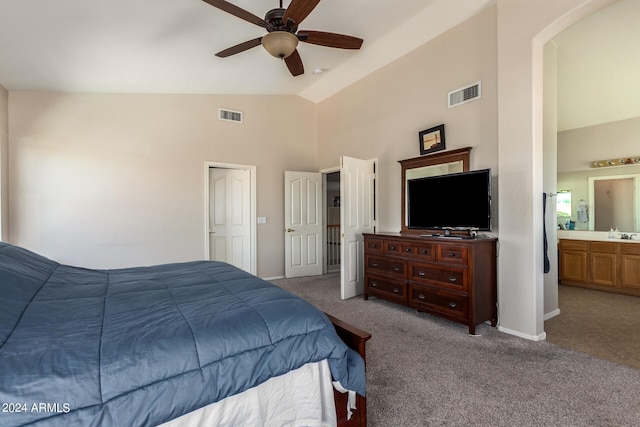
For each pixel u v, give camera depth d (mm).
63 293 1590
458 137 3451
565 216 5223
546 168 3445
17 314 1214
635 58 3621
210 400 1074
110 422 896
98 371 938
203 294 1612
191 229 4598
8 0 2209
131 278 2018
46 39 2729
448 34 3553
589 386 2002
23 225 3656
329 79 4914
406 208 3988
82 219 3943
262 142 5262
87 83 3713
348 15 3234
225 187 5004
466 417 1708
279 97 5438
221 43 3166
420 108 3885
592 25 3277
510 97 2861
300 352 1288
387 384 2031
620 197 4688
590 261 4641
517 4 2783
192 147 4633
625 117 4570
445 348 2572
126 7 2426
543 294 3021
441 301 3088
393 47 3951
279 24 2393
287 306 1428
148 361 1013
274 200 5387
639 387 1990
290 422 1294
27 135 3688
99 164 4039
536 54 2727
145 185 4305
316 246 5695
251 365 1170
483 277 2928
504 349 2553
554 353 2479
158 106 4398
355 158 4664
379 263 3762
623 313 3500
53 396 854
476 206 3088
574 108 4668
